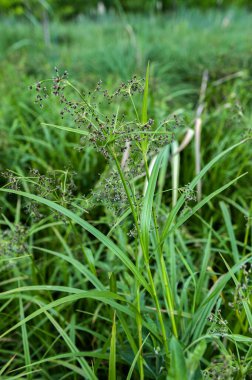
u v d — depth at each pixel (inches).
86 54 260.5
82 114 55.7
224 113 138.5
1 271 106.8
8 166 142.6
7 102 175.9
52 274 110.0
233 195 126.1
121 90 57.4
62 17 528.4
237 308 71.6
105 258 115.8
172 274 81.4
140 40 271.7
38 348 92.9
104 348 73.0
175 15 438.6
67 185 69.4
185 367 46.4
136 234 65.4
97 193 65.7
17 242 82.0
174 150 124.0
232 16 427.2
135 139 58.3
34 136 156.7
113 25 389.7
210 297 68.3
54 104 156.0
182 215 66.0
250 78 211.6
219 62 232.4
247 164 129.6
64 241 99.0
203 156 136.2
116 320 82.2
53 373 89.2
